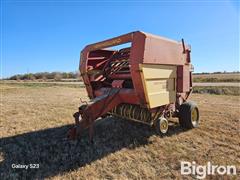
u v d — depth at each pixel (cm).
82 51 639
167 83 541
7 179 354
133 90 517
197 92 2022
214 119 729
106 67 655
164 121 548
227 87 2094
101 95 560
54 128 642
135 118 547
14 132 604
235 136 553
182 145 488
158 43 493
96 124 655
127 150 463
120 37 510
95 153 449
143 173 368
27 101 1266
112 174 364
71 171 376
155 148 473
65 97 1521
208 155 437
